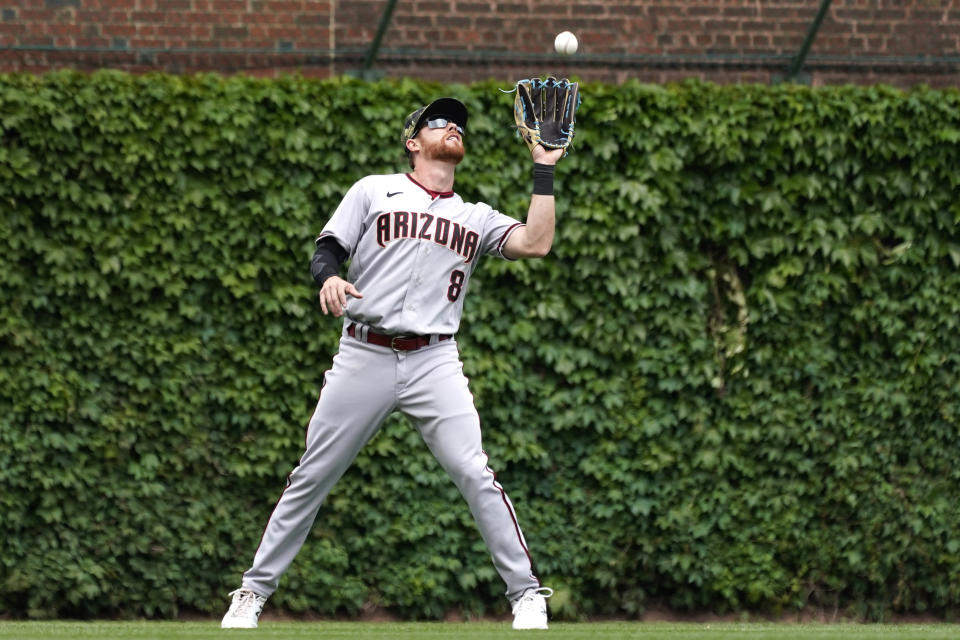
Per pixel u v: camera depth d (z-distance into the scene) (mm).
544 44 31500
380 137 27266
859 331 28750
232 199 27016
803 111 28234
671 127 27891
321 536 27312
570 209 27781
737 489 28438
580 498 27922
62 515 26516
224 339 27125
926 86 28750
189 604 27438
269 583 17984
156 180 26688
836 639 14047
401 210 17594
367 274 17656
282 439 27219
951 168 28828
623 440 28109
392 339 17438
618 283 27844
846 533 28688
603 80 31469
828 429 28609
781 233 28391
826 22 32281
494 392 27594
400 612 27578
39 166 26266
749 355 28469
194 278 26953
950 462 29141
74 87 26406
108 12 30281
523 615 17219
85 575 26438
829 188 28438
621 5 31781
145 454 26859
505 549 17266
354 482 27359
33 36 30125
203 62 30203
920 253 28766
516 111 17906
